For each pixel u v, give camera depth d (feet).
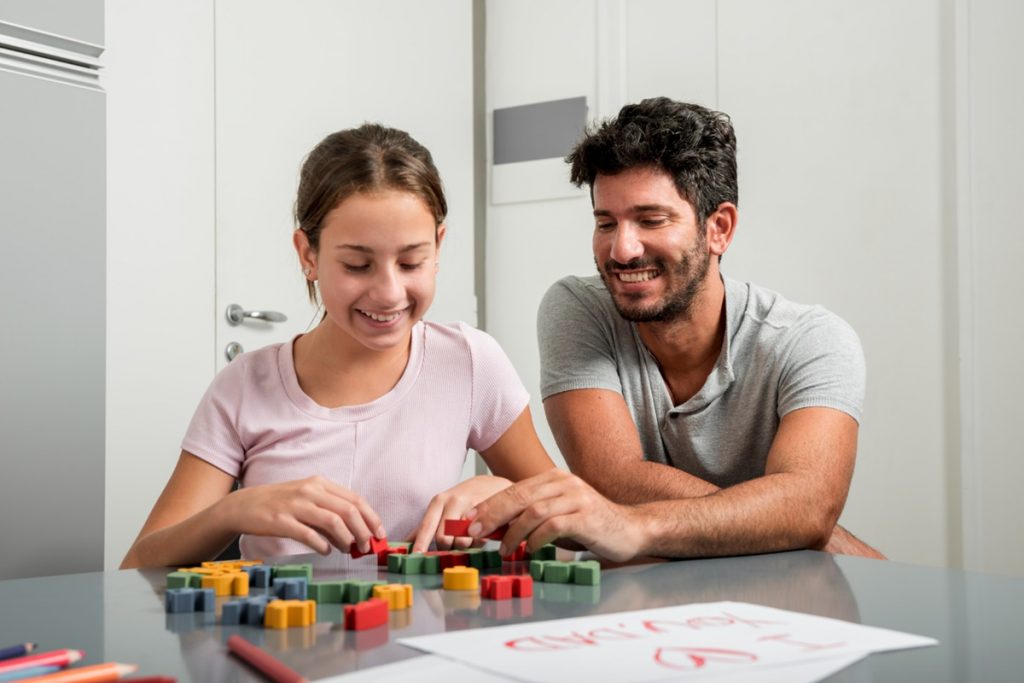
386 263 3.38
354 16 8.48
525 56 9.36
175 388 7.17
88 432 4.63
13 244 4.38
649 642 1.82
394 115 8.79
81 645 1.87
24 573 4.36
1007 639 1.91
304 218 3.63
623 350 4.83
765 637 1.87
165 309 7.13
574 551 3.16
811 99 7.80
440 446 4.07
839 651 1.77
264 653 1.69
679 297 4.42
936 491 7.20
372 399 4.04
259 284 7.78
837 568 2.84
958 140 7.13
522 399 4.31
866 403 7.48
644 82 8.67
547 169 9.18
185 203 7.28
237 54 7.64
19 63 4.47
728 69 8.18
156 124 7.11
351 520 2.83
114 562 6.78
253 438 3.91
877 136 7.51
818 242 7.73
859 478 7.48
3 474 4.31
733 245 8.10
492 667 1.64
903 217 7.39
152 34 7.09
